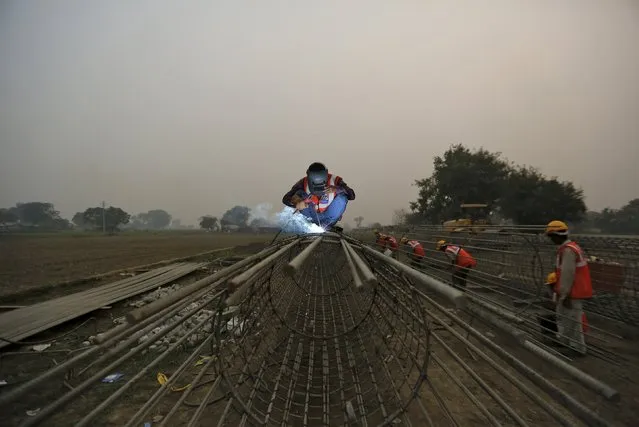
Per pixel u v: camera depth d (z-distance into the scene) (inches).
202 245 1155.9
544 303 246.2
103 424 127.6
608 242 296.4
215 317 117.3
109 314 273.6
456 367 178.5
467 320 257.3
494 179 1390.3
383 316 164.4
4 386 156.9
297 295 217.5
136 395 148.2
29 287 377.7
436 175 1469.0
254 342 157.6
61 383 158.2
